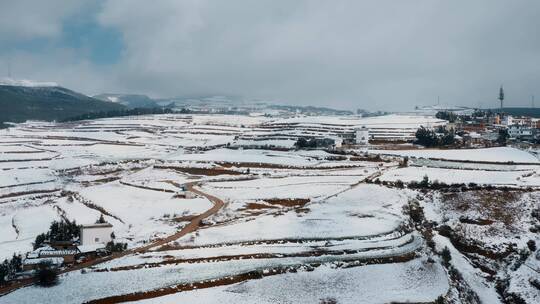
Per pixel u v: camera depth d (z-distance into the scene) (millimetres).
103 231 103062
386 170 171875
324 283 87188
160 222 121188
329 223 115438
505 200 130750
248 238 105688
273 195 144500
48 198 167750
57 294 78625
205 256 95125
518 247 108750
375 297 84125
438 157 194000
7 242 115938
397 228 112938
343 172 174125
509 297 94625
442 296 86625
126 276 85750
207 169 193125
